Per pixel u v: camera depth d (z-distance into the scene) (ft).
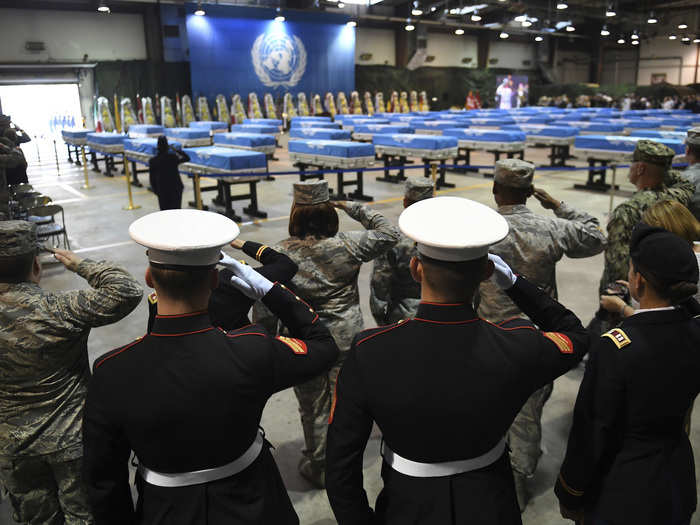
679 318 5.23
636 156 9.40
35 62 70.90
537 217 8.09
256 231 27.37
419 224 4.25
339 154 33.76
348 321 8.25
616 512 5.29
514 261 8.05
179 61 81.51
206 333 4.45
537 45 124.77
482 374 4.21
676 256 5.08
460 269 4.18
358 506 4.53
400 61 105.19
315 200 7.95
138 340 4.54
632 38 108.47
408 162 54.08
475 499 4.29
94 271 6.17
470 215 4.32
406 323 4.45
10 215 20.74
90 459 4.43
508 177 8.13
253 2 88.12
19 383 6.11
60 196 37.55
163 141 26.78
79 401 6.52
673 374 5.11
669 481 5.21
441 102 110.83
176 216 4.50
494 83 113.91
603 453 5.36
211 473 4.55
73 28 73.31
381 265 9.14
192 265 4.27
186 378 4.30
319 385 8.61
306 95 91.86
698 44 114.52
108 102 75.36
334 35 92.32
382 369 4.29
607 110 76.84
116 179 45.16
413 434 4.28
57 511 6.90
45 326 5.95
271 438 10.68
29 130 70.03
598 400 5.26
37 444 6.28
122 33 77.30
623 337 5.24
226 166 29.17
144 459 4.51
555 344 4.51
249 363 4.45
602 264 21.81
